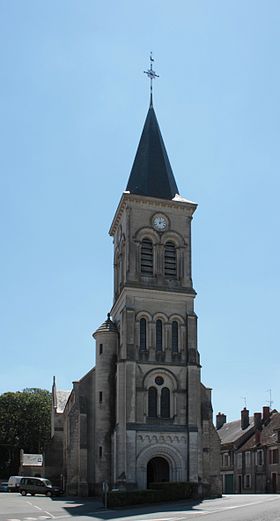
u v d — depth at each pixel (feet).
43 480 182.80
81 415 173.06
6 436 295.48
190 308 176.55
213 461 170.60
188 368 170.19
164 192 186.29
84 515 114.32
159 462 167.12
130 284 172.76
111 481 164.14
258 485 237.86
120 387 163.73
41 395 314.55
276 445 226.38
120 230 188.65
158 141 196.03
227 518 93.04
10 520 108.78
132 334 168.14
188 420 165.68
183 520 92.43
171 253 181.57
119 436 159.74
